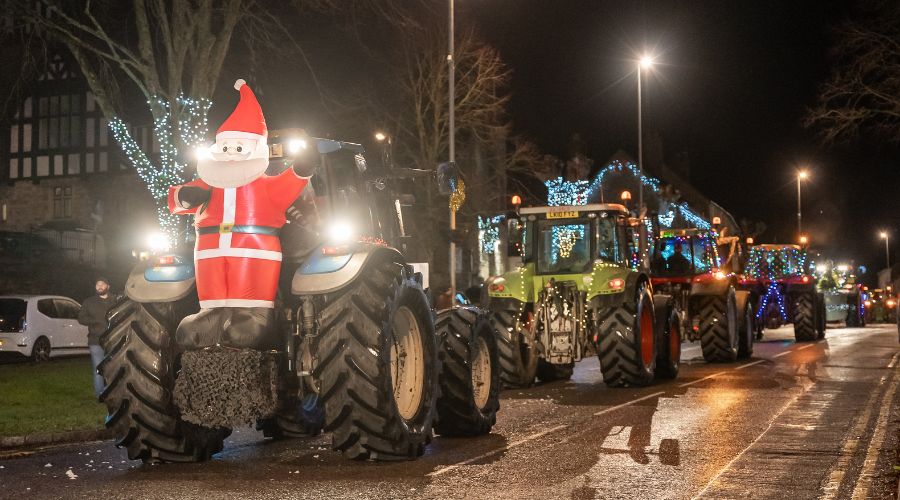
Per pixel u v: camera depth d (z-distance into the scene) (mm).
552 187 50844
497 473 8047
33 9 21969
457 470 8203
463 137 41125
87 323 13703
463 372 10055
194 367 8070
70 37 22062
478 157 42281
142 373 8445
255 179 8180
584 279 16438
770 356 22766
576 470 8156
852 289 41406
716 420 11297
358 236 9336
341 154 9289
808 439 9797
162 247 9461
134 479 7953
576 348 16312
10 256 32219
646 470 8133
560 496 7109
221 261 8133
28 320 23344
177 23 21641
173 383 8547
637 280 16094
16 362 23719
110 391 8523
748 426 10758
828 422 11039
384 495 7168
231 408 8039
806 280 29234
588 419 11602
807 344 27656
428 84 34312
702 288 20406
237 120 8203
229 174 8094
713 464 8406
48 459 9219
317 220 8852
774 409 12266
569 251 16719
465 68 34875
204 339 8148
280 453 9344
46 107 39000
